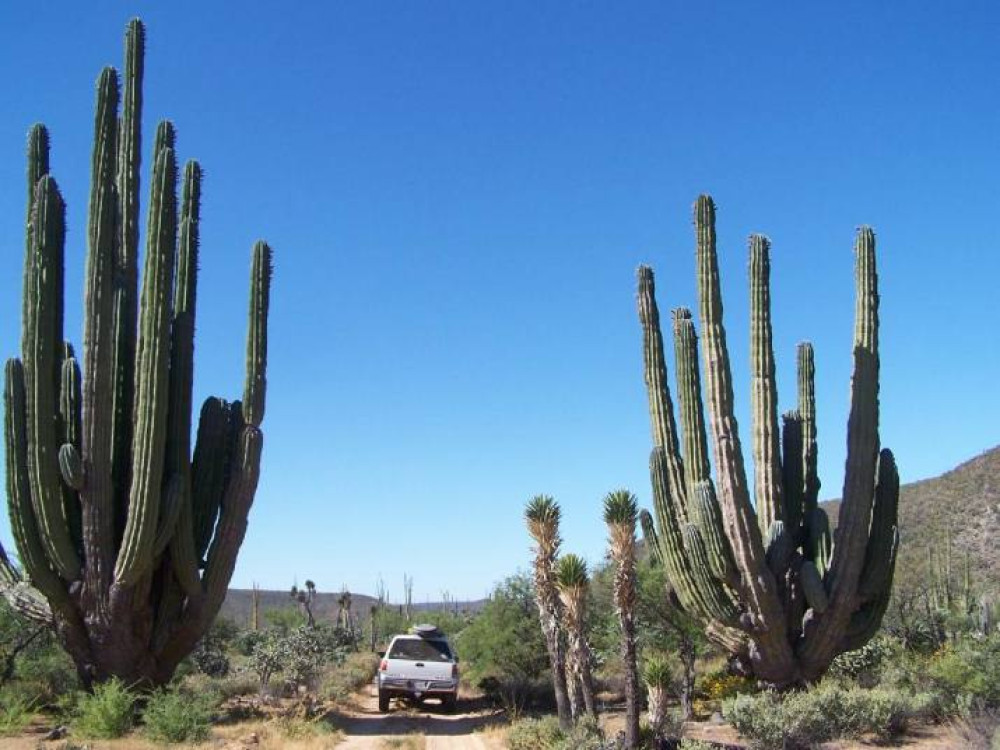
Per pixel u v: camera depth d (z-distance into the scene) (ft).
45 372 52.26
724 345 52.60
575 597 43.37
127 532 52.49
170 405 56.90
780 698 47.78
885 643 63.93
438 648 69.10
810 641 52.13
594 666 70.44
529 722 49.37
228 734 50.70
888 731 43.75
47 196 53.57
